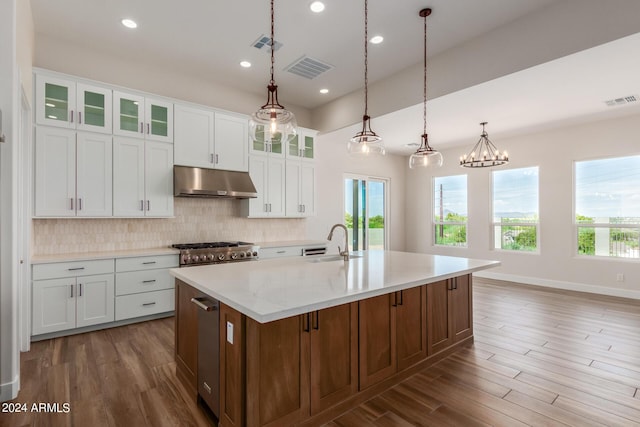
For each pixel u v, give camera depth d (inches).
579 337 131.6
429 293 107.6
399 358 96.3
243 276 91.0
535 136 232.1
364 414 81.1
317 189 243.3
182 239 178.7
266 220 212.4
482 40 138.7
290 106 223.5
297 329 72.7
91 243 152.4
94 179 141.9
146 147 155.3
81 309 133.1
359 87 194.4
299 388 72.9
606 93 153.0
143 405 84.5
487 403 86.0
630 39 104.5
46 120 131.3
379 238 295.3
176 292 100.0
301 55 157.0
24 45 108.8
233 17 128.1
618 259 200.2
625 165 199.6
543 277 228.1
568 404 85.6
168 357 112.6
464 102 163.5
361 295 73.3
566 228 218.1
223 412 73.5
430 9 121.8
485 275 259.0
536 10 122.4
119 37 142.9
